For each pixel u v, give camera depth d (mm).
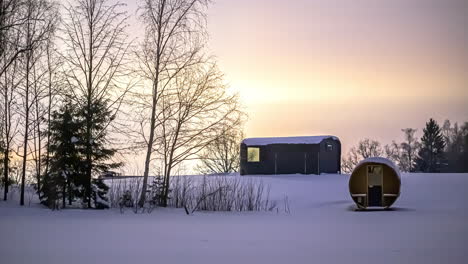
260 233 18938
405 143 107438
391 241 16672
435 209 30219
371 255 13812
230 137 30812
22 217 25281
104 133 30672
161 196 31156
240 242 16438
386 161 31141
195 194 33906
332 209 31375
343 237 17719
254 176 45969
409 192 36062
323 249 14922
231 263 12617
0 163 33312
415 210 30000
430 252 14320
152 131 30469
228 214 28625
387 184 31047
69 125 30016
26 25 31391
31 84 32406
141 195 30672
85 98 30516
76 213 27578
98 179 30766
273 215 28047
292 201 34719
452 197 34156
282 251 14531
